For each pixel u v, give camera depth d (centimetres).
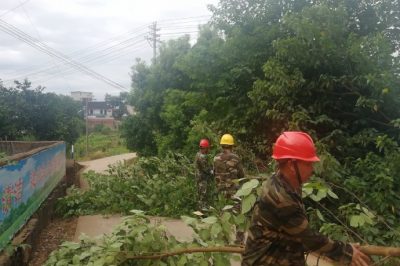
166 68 2569
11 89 2772
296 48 950
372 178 747
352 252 276
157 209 1091
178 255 457
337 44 950
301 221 271
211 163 1095
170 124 2230
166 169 1312
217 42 1459
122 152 4512
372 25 1072
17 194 716
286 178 288
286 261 284
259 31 1268
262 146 1088
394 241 548
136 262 483
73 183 1866
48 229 986
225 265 434
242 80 1302
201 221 461
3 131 2536
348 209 458
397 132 876
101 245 493
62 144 1498
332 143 872
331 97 966
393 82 837
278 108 993
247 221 440
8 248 612
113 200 1153
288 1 1243
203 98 1634
